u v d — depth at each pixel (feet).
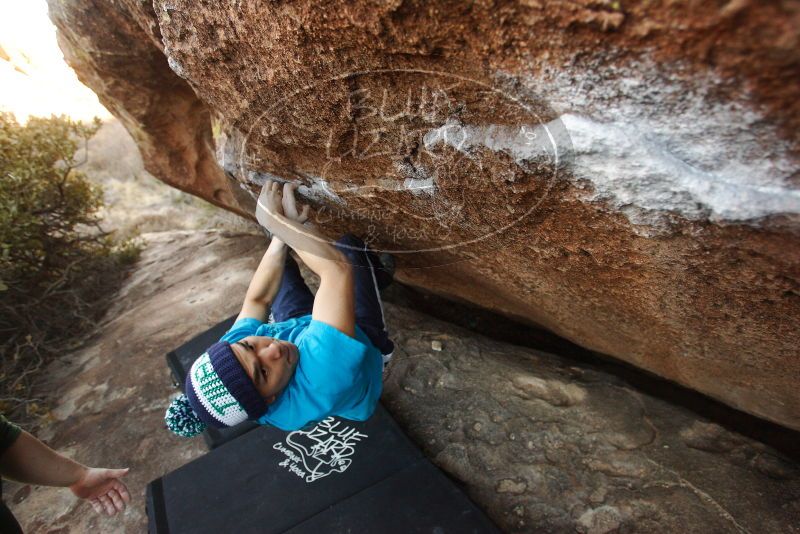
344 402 3.99
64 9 6.48
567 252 3.77
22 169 10.71
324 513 4.99
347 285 4.21
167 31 3.75
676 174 2.47
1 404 8.03
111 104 8.39
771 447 5.24
